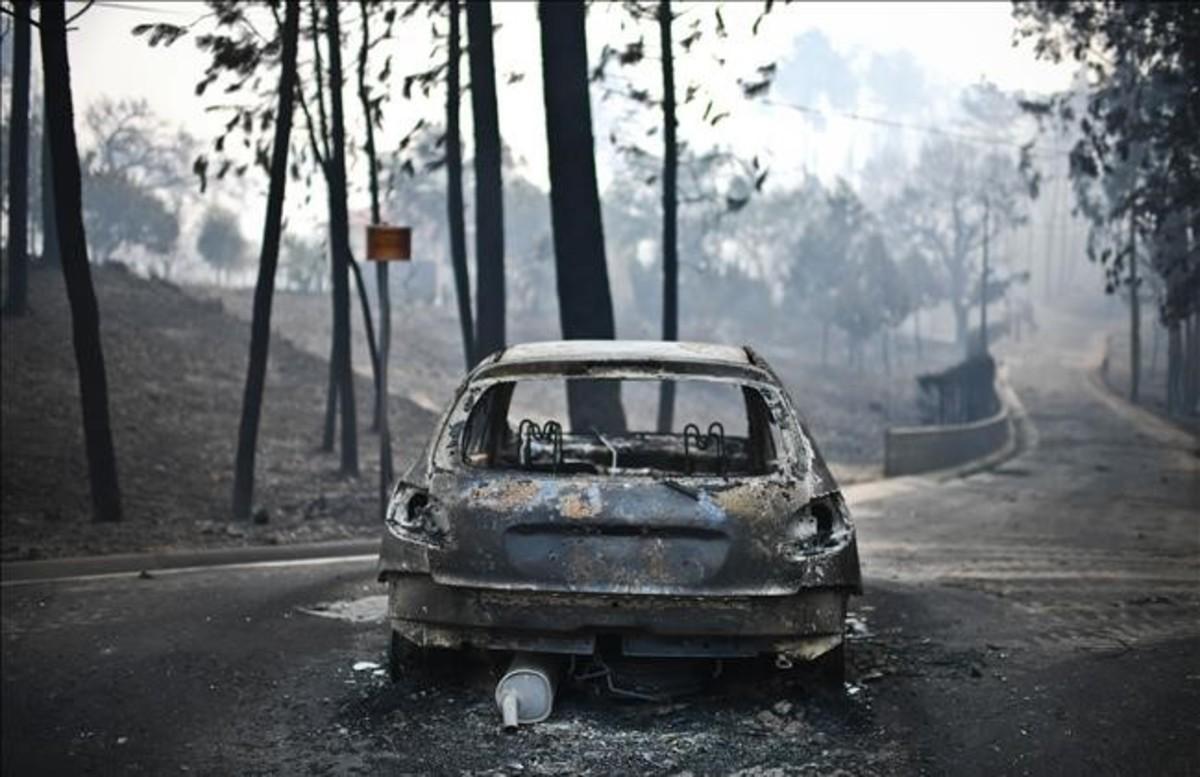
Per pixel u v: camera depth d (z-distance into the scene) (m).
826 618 4.32
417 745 4.22
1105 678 5.04
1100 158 28.03
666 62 19.67
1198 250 27.44
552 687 4.46
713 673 4.89
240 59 14.57
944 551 11.20
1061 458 32.34
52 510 14.09
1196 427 44.66
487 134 16.19
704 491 4.34
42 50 12.12
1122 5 26.12
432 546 4.44
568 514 4.33
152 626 6.70
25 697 5.11
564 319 15.40
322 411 26.19
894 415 67.50
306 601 7.48
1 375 21.81
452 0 18.05
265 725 4.57
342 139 17.58
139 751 4.33
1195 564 9.65
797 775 3.86
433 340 48.97
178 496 15.85
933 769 3.90
